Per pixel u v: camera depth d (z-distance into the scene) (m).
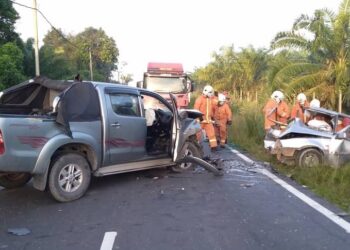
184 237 5.44
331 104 19.06
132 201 7.14
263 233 5.60
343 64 18.53
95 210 6.62
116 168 8.05
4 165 6.38
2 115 6.44
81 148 7.43
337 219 6.20
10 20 28.11
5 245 5.21
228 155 12.12
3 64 23.80
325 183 8.27
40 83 7.89
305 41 19.42
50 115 6.96
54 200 7.18
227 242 5.27
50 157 6.79
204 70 41.03
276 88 19.78
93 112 7.48
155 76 20.80
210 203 7.02
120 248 5.08
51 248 5.11
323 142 9.65
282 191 7.87
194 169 9.73
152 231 5.66
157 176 9.05
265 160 11.12
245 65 37.25
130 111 8.21
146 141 8.76
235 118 19.92
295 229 5.76
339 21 18.58
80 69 62.12
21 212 6.54
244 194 7.62
